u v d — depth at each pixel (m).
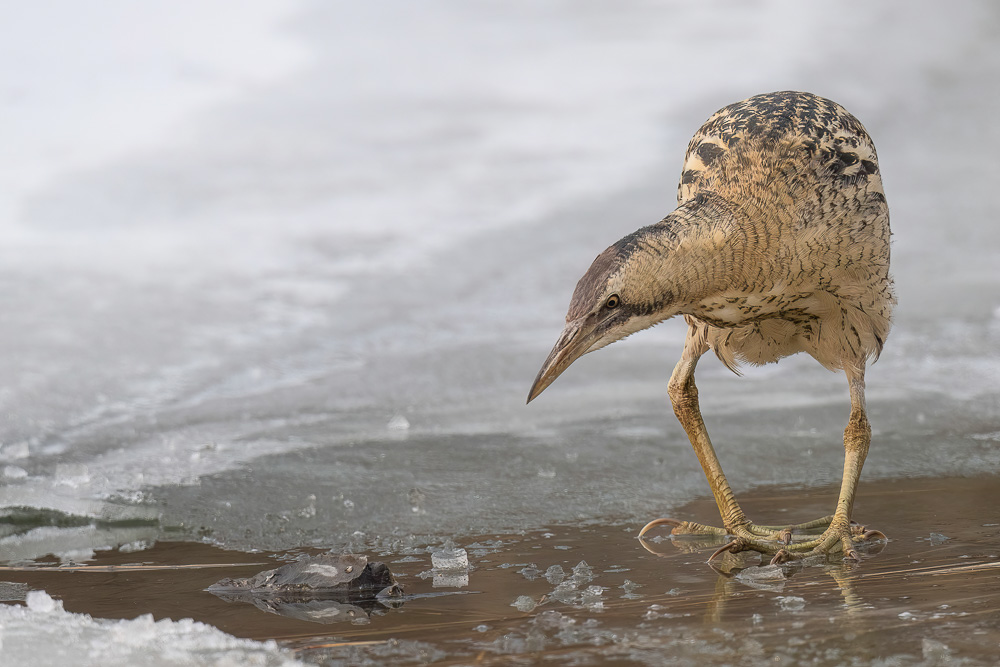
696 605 6.33
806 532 8.02
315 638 6.02
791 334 8.23
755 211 7.41
